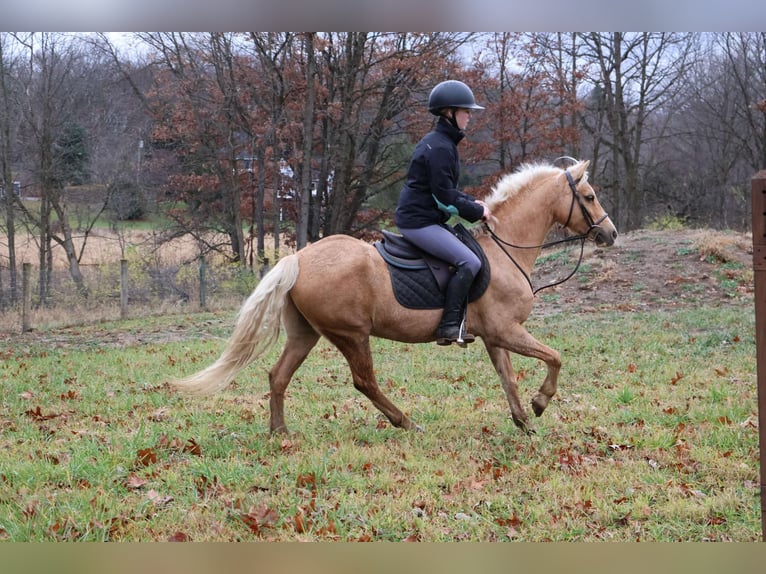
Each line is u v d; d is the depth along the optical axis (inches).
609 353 410.6
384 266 238.7
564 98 1059.3
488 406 293.4
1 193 922.7
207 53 980.6
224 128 1024.9
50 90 914.1
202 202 1079.6
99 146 1007.6
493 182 1038.4
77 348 506.0
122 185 1050.1
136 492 193.3
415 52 944.9
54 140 944.9
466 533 168.7
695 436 239.6
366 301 236.5
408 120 1037.2
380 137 1018.7
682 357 391.5
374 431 252.4
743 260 691.4
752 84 1177.4
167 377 372.2
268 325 233.1
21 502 181.8
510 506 183.5
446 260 237.0
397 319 239.5
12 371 399.9
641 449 229.9
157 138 1034.1
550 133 1043.9
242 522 172.2
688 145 1318.9
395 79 981.8
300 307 238.5
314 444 236.1
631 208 1196.5
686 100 1215.6
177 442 234.4
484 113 1035.9
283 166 1048.2
